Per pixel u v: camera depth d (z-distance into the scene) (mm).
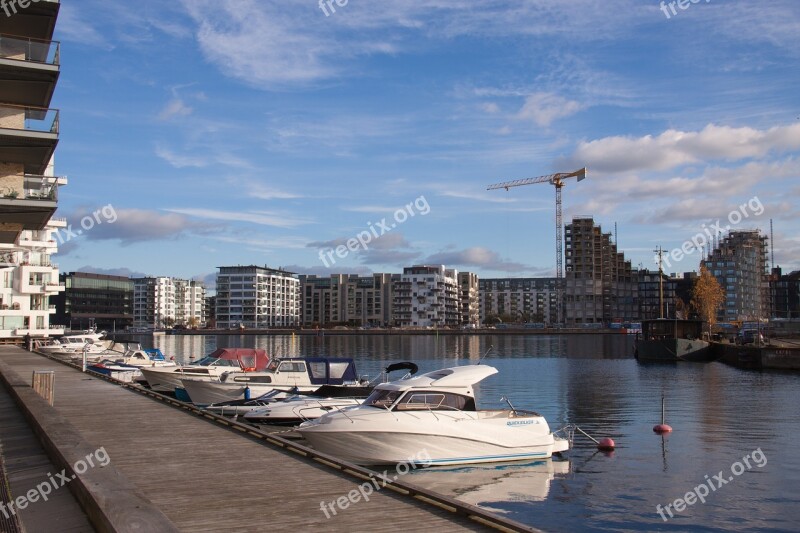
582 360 96938
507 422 24922
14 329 87750
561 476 23500
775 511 19875
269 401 34000
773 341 100875
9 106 36062
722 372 74312
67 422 18625
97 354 65188
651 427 34688
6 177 37406
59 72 35469
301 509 12398
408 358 100875
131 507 10125
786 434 32375
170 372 41125
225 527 11336
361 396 35312
